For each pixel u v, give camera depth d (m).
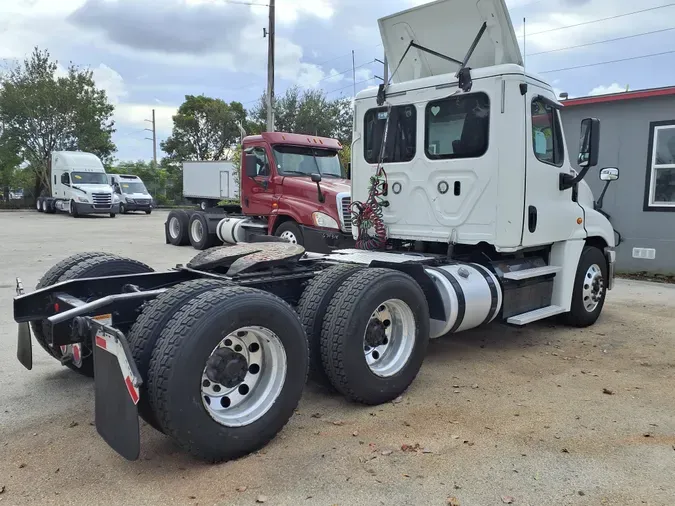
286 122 39.78
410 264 4.77
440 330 4.81
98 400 3.15
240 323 3.21
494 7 5.05
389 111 5.86
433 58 5.79
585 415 4.04
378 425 3.83
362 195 6.19
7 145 35.62
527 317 5.48
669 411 4.13
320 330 4.07
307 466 3.25
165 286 4.52
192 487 3.01
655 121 10.41
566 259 6.07
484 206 5.19
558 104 5.74
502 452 3.45
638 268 10.82
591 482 3.11
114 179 34.62
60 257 12.23
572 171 6.09
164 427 3.02
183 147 54.72
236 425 3.25
